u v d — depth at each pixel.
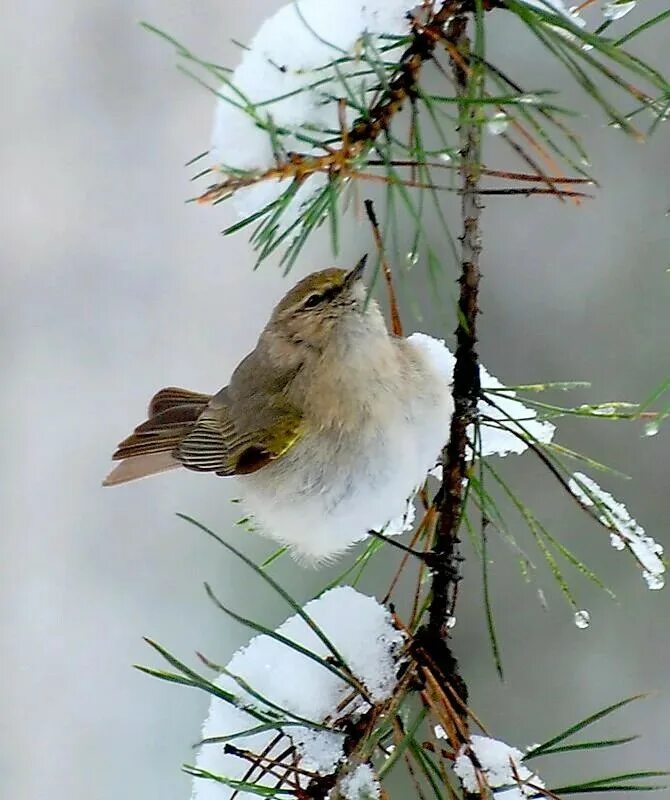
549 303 13.05
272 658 5.06
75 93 18.28
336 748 4.77
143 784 13.84
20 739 14.28
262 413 6.78
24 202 17.72
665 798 11.52
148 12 18.38
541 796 4.59
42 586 15.17
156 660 14.35
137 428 7.91
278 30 4.66
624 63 4.36
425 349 6.71
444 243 11.90
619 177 12.89
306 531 6.84
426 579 5.73
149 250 17.58
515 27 12.28
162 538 15.23
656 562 5.32
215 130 4.62
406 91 4.55
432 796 9.10
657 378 12.50
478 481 5.62
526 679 11.90
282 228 5.00
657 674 11.86
